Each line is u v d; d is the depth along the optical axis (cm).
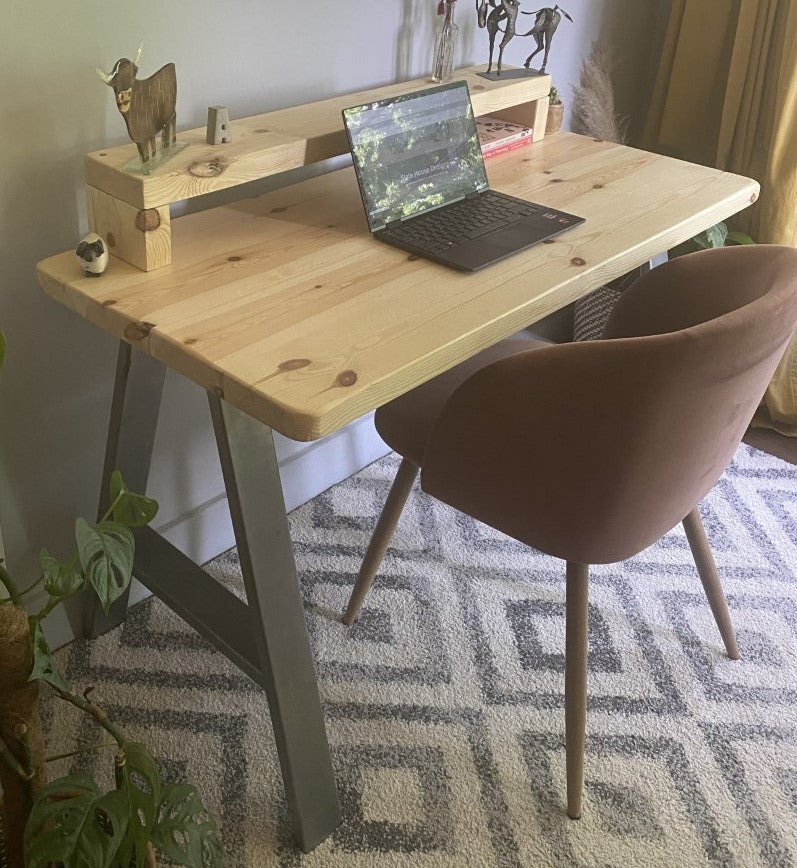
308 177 174
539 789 154
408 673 173
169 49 143
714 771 158
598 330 257
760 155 233
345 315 122
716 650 182
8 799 115
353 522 208
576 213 156
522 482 132
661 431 120
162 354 116
